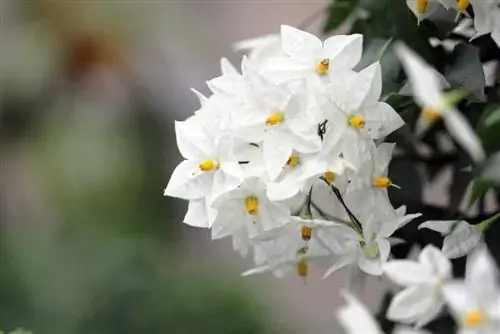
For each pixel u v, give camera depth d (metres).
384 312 0.57
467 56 0.55
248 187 0.54
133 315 1.06
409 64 0.49
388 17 0.57
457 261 0.56
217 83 0.55
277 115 0.54
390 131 0.54
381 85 0.55
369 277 0.57
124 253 1.11
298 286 1.14
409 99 0.55
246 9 1.26
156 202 1.26
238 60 1.24
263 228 0.54
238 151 0.54
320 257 0.56
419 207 0.57
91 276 1.08
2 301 1.08
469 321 0.48
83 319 1.06
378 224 0.54
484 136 0.52
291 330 1.12
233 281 1.11
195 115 0.56
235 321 1.06
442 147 0.58
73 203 1.26
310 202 0.55
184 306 1.06
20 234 1.21
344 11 0.60
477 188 0.53
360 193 0.54
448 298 0.48
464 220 0.54
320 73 0.54
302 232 0.54
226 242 1.22
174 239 1.24
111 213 1.24
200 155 0.55
